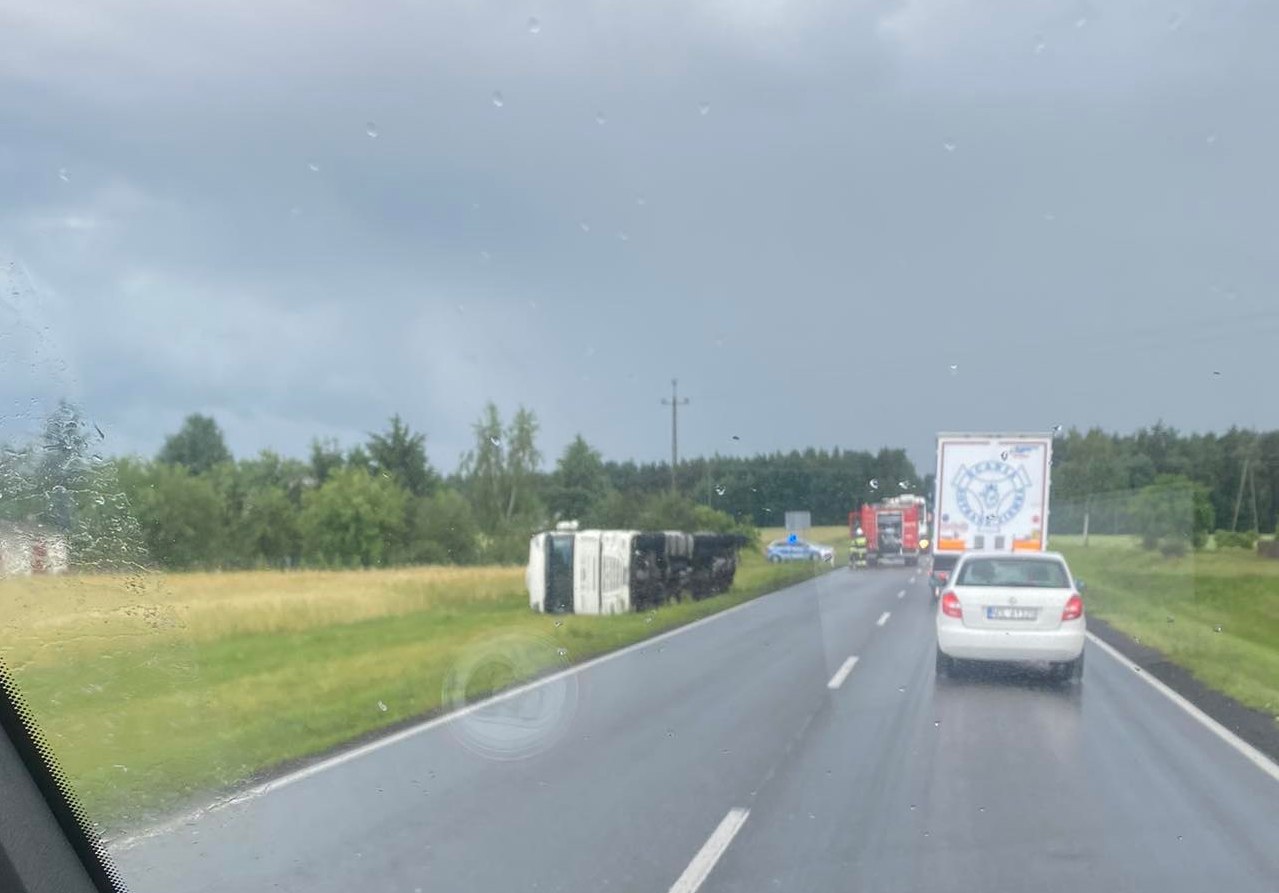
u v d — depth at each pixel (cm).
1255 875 576
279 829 647
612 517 2522
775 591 2527
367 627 1702
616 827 661
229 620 1616
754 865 589
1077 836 642
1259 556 2916
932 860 598
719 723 995
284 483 2534
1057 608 1220
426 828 656
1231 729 970
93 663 813
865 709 1069
